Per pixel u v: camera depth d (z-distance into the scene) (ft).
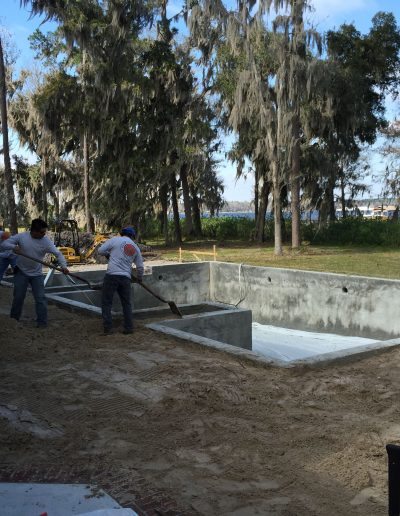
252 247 102.12
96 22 79.51
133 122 87.97
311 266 63.57
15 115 107.65
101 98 85.61
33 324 26.94
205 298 51.42
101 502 10.70
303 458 12.71
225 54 84.58
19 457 12.74
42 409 15.72
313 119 93.50
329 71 80.43
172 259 77.82
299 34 74.08
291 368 19.12
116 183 90.22
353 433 14.03
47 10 77.92
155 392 16.99
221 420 14.92
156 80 88.53
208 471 12.10
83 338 24.07
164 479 11.74
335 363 20.29
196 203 132.67
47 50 93.61
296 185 90.63
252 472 12.06
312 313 42.01
